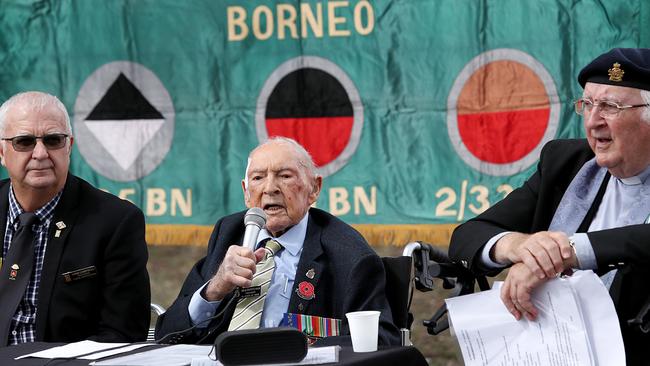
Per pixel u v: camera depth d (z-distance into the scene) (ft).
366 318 19.22
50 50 37.70
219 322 23.76
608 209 22.59
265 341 17.52
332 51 35.42
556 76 33.50
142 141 37.04
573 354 19.26
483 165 34.22
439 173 34.55
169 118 36.81
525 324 19.98
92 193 27.61
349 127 35.35
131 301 26.84
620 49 21.67
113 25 37.22
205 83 36.52
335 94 35.45
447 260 24.11
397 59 34.86
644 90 21.06
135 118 37.06
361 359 18.08
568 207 22.86
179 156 36.78
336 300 23.52
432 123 34.58
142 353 19.31
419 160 34.73
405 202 34.88
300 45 35.70
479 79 34.22
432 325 21.65
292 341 17.62
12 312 26.12
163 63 36.83
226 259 22.24
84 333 26.58
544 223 23.41
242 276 21.98
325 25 35.47
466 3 34.22
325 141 35.55
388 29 34.91
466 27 34.24
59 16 37.63
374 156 35.14
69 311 26.20
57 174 26.71
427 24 34.55
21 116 26.40
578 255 20.30
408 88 34.78
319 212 25.34
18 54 37.88
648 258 20.06
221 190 36.45
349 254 23.72
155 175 36.94
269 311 23.77
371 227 35.01
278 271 24.21
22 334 26.22
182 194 36.73
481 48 34.14
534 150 33.78
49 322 26.08
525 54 33.78
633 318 20.45
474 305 20.58
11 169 26.58
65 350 20.34
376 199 35.12
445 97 34.47
